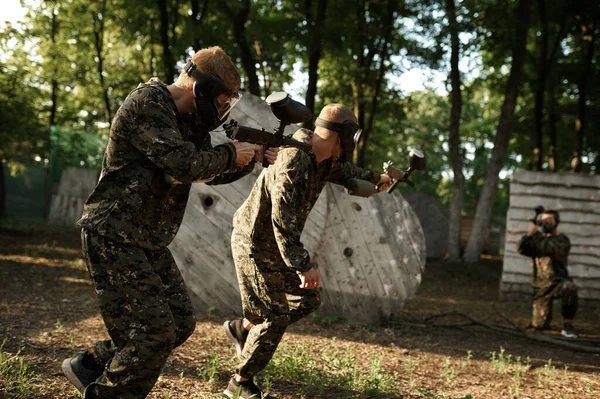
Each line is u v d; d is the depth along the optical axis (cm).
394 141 2808
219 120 274
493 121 2894
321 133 330
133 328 261
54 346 483
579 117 2003
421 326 772
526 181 1176
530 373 545
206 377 420
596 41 2038
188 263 710
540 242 812
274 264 349
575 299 779
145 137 251
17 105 1781
